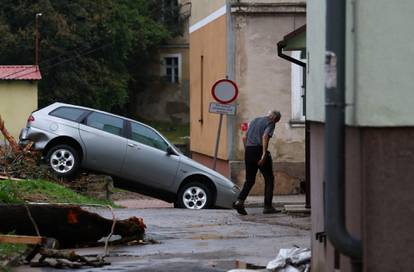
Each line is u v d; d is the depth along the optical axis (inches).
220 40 2022.6
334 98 502.0
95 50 3592.5
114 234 912.3
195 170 1525.6
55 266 772.0
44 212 858.1
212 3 2151.8
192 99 2551.7
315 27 634.8
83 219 881.5
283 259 712.4
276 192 1889.8
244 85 1904.5
